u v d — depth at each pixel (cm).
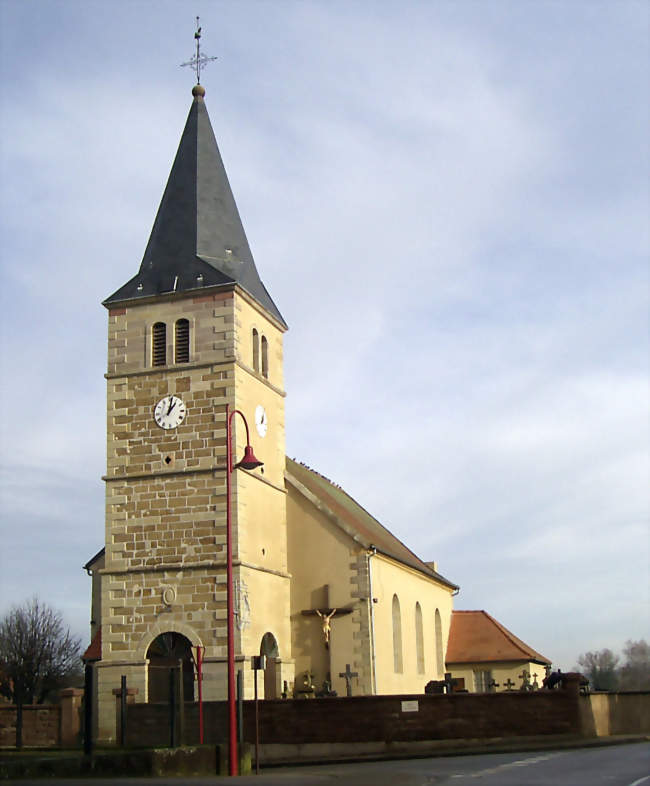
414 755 2841
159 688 3369
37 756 2467
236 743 2378
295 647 3691
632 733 3397
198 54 4050
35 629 6406
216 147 3931
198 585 3331
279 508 3744
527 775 1958
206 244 3688
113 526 3469
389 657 3934
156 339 3588
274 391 3819
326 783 1928
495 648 5119
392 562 4147
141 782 2019
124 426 3541
